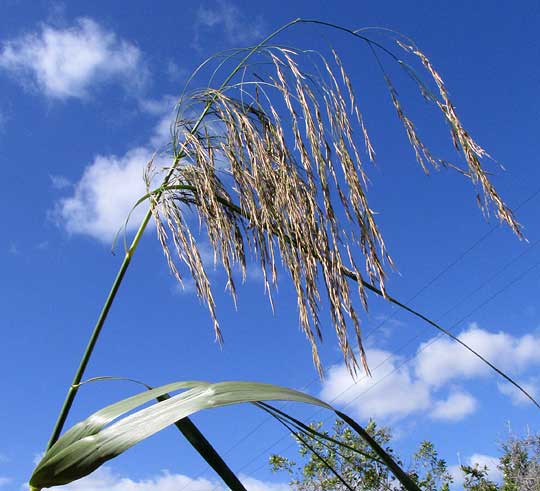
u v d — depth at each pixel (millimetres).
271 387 286
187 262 468
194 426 296
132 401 305
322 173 451
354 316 411
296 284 428
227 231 463
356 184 441
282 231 442
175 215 470
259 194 454
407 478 254
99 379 363
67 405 365
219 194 486
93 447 285
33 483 283
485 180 448
